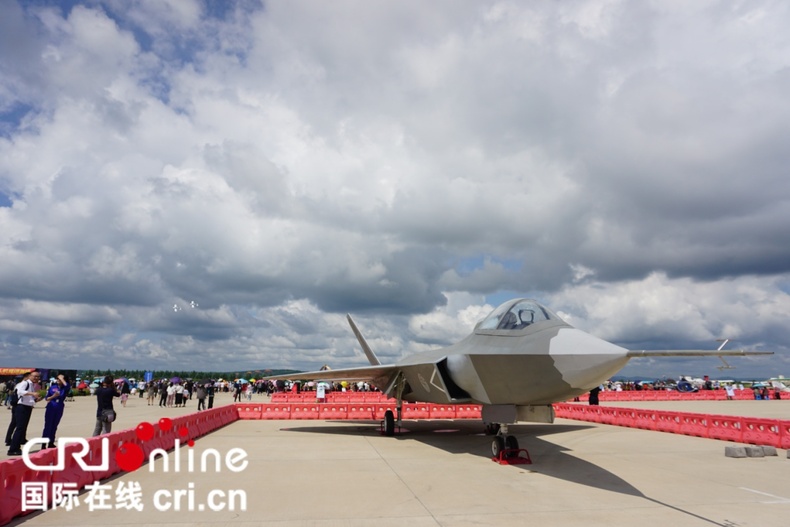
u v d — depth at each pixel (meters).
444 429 16.98
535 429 17.09
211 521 5.66
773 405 31.47
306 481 7.91
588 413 20.28
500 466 9.46
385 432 14.96
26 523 5.60
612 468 9.28
